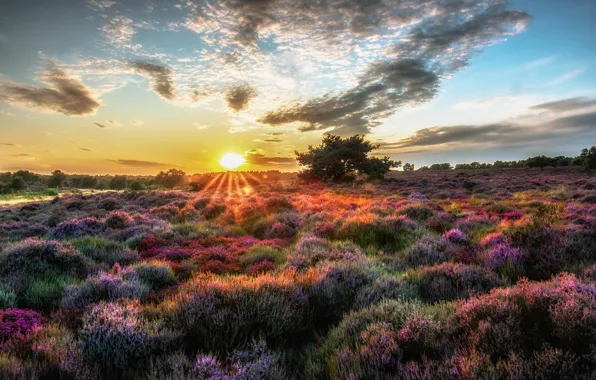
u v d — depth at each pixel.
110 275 6.09
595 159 62.12
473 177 64.00
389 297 4.99
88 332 3.70
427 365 2.81
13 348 3.54
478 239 9.34
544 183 39.41
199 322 4.09
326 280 5.50
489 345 3.11
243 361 3.33
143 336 3.67
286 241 11.48
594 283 4.20
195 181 61.25
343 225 11.52
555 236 7.24
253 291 4.74
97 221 14.17
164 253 9.51
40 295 5.64
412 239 10.09
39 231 15.56
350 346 3.63
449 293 5.21
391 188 42.16
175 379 2.89
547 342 3.08
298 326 4.46
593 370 2.54
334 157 62.94
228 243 11.28
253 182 71.38
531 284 4.30
